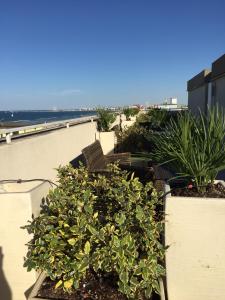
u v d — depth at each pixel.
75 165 6.17
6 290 2.35
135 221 2.18
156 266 2.07
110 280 2.27
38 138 4.03
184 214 2.26
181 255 2.31
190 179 2.72
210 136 2.61
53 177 4.61
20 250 2.30
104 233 2.09
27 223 2.26
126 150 9.62
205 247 2.28
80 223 2.11
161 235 2.45
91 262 2.01
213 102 13.37
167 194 2.39
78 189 2.68
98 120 9.93
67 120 5.93
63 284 2.07
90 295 2.15
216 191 2.60
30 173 3.71
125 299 2.11
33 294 2.14
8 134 3.38
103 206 2.64
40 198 2.43
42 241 2.14
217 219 2.23
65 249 2.15
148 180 4.39
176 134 2.76
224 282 2.32
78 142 6.53
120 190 2.47
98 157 5.49
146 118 18.47
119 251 1.96
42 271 2.29
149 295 2.01
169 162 2.81
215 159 2.58
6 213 2.26
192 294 2.37
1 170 3.01
